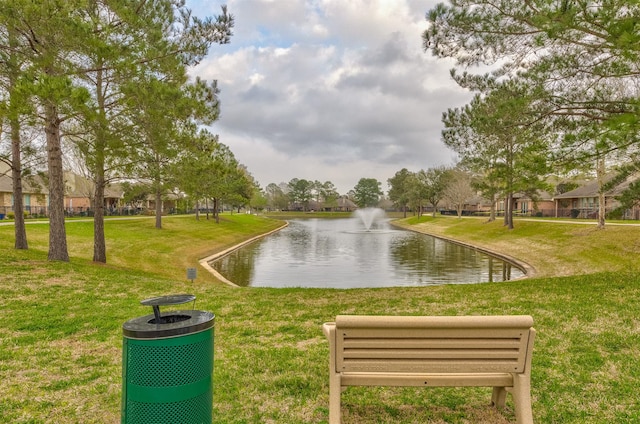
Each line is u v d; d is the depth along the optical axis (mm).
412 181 83062
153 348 2346
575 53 8836
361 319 2621
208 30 11680
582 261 18422
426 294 9094
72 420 3316
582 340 5020
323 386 3869
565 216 50250
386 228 63031
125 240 24312
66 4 8836
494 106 10727
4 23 8656
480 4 9109
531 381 3850
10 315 6949
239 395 3707
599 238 21375
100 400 3684
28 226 23422
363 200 141250
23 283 9695
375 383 2814
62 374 4332
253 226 54250
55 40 8977
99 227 15961
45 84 8172
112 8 10789
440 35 9523
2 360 4797
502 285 10164
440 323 2600
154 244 24859
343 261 23891
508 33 9000
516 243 27531
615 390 3623
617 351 4637
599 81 9070
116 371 4406
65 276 10922
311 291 9984
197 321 2523
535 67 9133
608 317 6094
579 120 9586
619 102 8656
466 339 2686
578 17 7625
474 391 3727
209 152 14695
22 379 4191
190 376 2422
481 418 3223
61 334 5887
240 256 26484
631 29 7164
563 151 9523
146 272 16234
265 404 3529
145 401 2357
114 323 6480
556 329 5535
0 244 15938
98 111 9938
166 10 12133
